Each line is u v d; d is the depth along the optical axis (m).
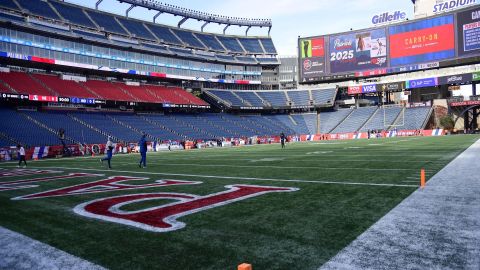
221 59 68.50
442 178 9.88
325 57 61.88
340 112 68.19
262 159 20.12
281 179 11.02
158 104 53.25
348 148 28.38
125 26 58.66
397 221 5.55
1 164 24.78
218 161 19.94
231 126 60.91
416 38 55.41
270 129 64.12
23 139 34.97
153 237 5.16
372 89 61.84
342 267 3.81
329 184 9.60
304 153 24.28
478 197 7.18
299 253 4.30
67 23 48.81
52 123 40.25
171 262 4.16
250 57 74.06
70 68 48.94
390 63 57.31
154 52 57.41
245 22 78.06
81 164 21.78
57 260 4.36
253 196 8.16
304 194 8.23
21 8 44.34
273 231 5.27
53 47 45.31
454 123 57.88
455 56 52.66
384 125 59.72
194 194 8.73
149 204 7.60
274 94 72.31
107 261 4.27
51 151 34.34
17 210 7.42
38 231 5.72
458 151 19.75
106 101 46.59
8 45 40.75
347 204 6.95
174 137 49.66
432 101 61.81
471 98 58.25
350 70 60.16
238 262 4.08
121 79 56.66
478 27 50.91
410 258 4.01
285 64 79.19
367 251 4.27
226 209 6.86
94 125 43.97
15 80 41.03
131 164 20.19
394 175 10.94
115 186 10.70
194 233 5.30
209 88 68.31
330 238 4.84
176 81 64.56
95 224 6.02
